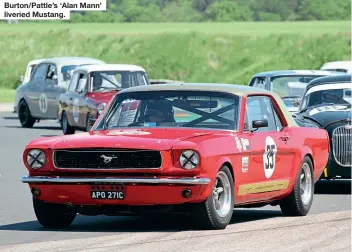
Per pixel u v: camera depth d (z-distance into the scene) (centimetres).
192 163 2681
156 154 2698
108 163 2727
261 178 2989
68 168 2758
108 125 3006
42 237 2708
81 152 2752
